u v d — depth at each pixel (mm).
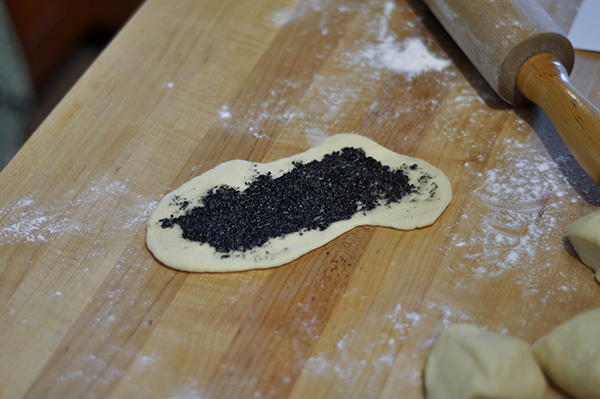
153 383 541
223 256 577
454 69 668
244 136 637
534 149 624
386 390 538
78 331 559
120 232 596
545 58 622
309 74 668
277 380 541
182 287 573
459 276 573
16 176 620
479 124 638
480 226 591
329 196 601
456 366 528
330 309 563
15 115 880
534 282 570
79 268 582
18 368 547
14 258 587
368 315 561
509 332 555
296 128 640
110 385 541
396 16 701
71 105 652
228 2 709
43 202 609
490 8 631
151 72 669
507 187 607
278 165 617
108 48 681
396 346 551
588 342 522
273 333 556
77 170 622
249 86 662
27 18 834
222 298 569
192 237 585
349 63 673
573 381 523
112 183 616
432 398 529
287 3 709
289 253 578
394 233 590
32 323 562
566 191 604
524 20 621
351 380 541
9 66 839
